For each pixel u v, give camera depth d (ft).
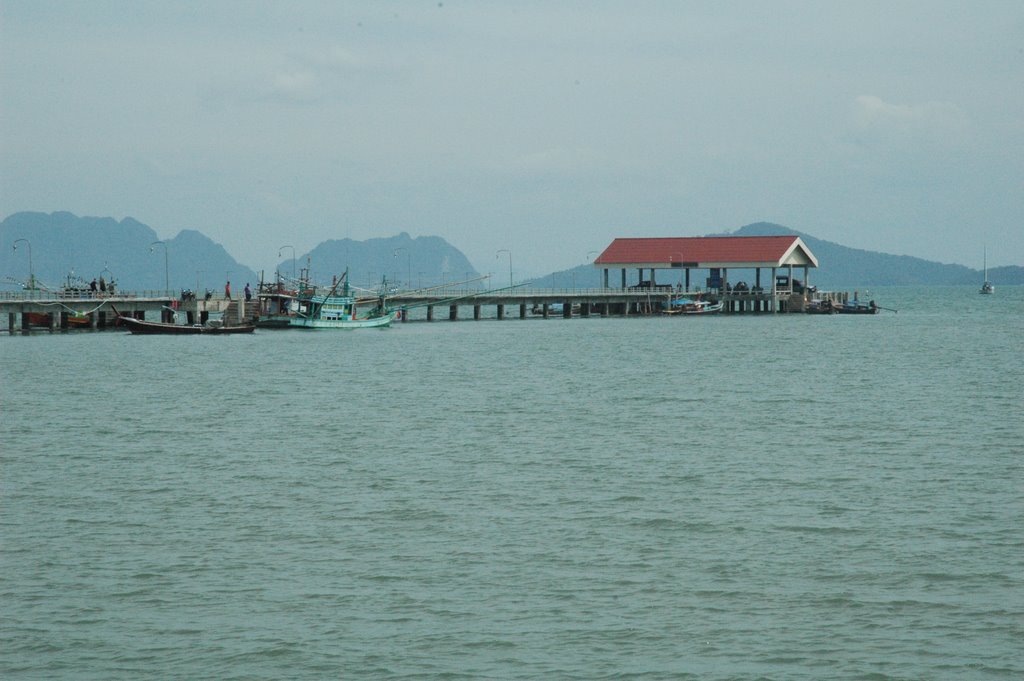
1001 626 141.59
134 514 195.72
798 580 158.10
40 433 283.79
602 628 142.82
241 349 577.02
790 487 212.84
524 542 177.17
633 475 225.56
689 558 168.14
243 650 137.49
